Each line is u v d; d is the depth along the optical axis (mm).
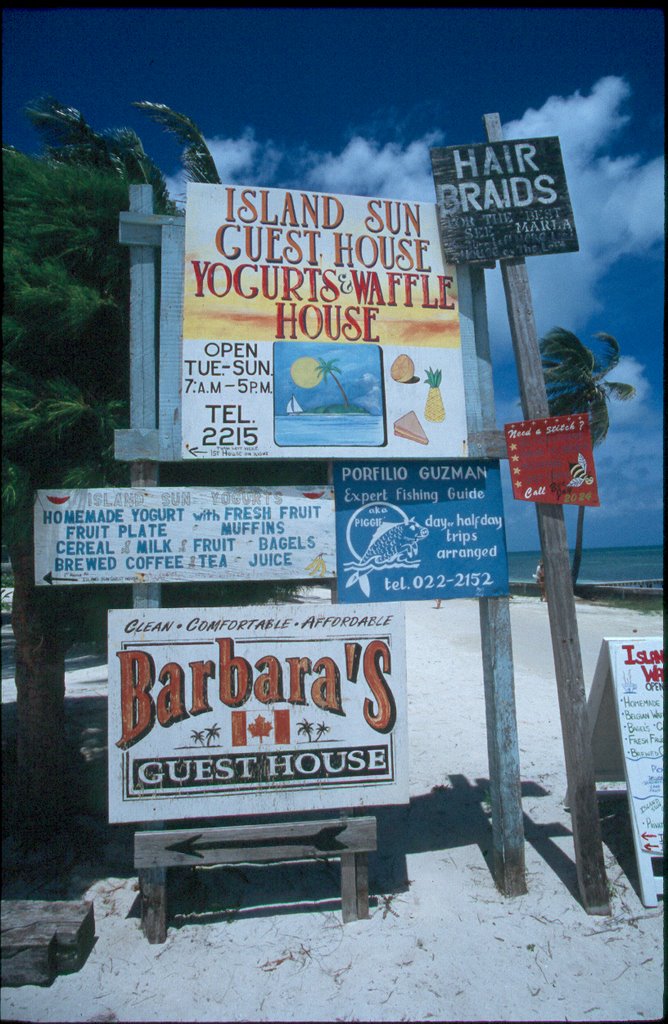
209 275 4031
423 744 6496
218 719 3777
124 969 3330
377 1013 3008
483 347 4336
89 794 5422
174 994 3146
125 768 3699
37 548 3775
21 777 4859
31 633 4848
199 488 3898
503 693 4062
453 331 4293
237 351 4008
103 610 4664
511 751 4031
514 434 4129
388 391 4141
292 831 3705
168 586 4660
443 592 4090
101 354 4477
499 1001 3084
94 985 3213
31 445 4031
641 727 4164
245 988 3182
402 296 4250
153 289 4035
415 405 4164
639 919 3715
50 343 4223
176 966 3348
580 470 4008
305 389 4047
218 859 3621
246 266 4078
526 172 4371
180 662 3781
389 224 4289
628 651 4312
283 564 3947
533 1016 2982
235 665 3814
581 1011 3016
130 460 3889
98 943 3537
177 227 4047
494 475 4250
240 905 3879
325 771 3816
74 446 4219
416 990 3156
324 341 4113
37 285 4035
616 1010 3021
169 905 3875
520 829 3982
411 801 5246
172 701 3758
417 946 3482
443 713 7488
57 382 4090
